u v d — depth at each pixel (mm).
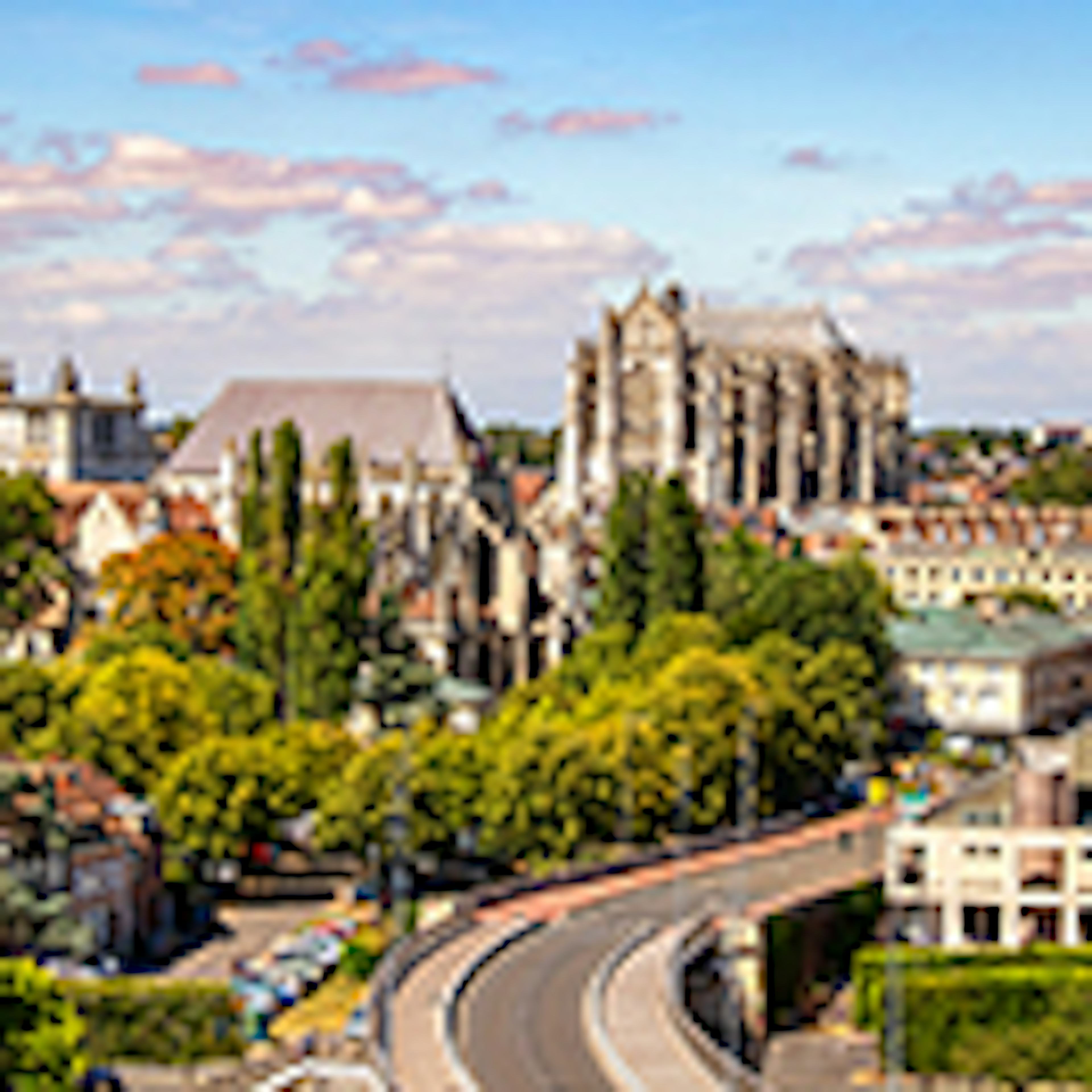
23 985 128875
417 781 196375
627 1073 137000
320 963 171125
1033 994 180375
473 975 164250
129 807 188875
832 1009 193875
